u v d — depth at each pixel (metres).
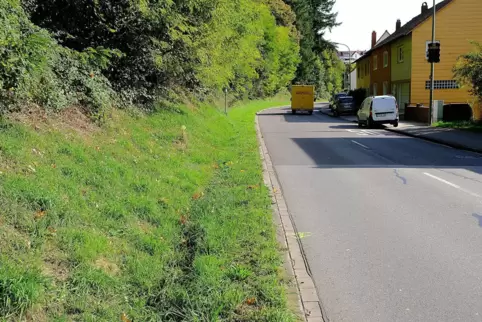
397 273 5.55
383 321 4.42
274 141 20.70
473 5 34.38
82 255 4.81
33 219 5.14
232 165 12.30
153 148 11.16
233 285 4.88
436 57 26.64
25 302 3.74
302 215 8.16
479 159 14.91
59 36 11.59
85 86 10.59
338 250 6.35
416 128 26.09
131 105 13.72
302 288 5.03
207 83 20.97
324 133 24.78
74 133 8.98
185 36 15.14
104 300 4.32
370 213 8.23
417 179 11.37
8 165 6.19
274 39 62.88
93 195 6.58
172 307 4.39
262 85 65.31
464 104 28.11
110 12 12.75
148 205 6.87
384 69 44.25
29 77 7.94
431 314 4.54
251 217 7.26
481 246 6.45
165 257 5.48
